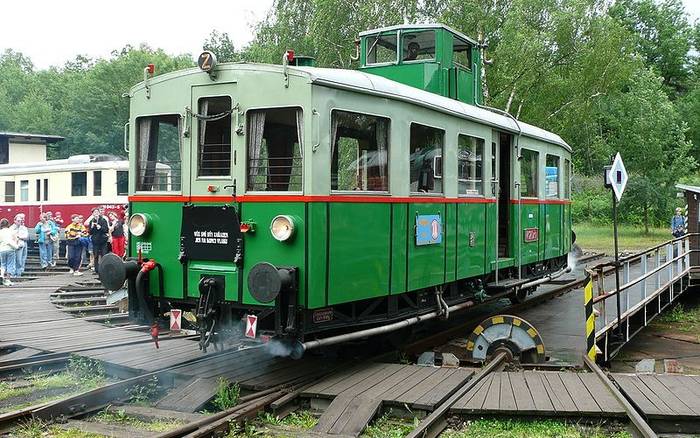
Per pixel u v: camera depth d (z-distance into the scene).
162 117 8.05
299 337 7.10
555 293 16.20
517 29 27.30
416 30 11.37
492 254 11.13
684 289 15.05
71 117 59.88
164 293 7.88
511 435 6.00
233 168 7.43
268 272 6.76
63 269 21.02
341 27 26.92
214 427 5.73
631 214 40.50
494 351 8.73
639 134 37.09
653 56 61.81
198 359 8.20
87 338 9.70
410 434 5.57
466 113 10.12
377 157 8.08
